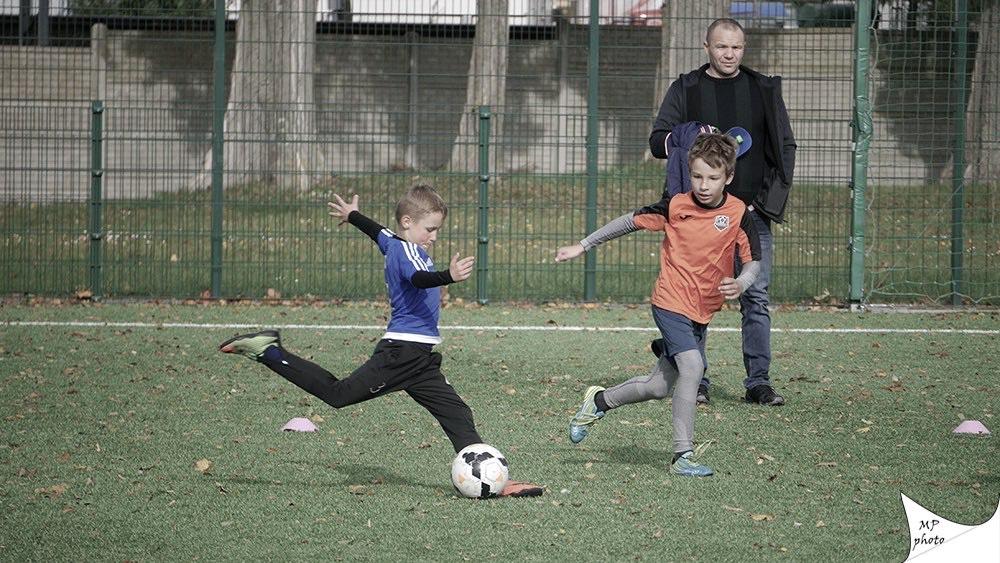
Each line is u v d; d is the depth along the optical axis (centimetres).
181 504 1109
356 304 2614
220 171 2633
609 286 2712
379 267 2714
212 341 2105
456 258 1081
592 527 1036
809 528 1037
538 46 3659
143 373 1802
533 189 2677
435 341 1152
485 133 2625
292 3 3409
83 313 2439
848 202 2641
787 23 2703
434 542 992
